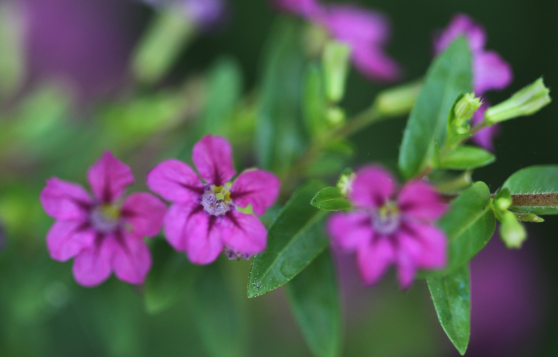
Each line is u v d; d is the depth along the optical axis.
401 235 0.13
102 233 0.13
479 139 0.14
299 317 0.14
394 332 0.19
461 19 0.15
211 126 0.15
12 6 0.17
